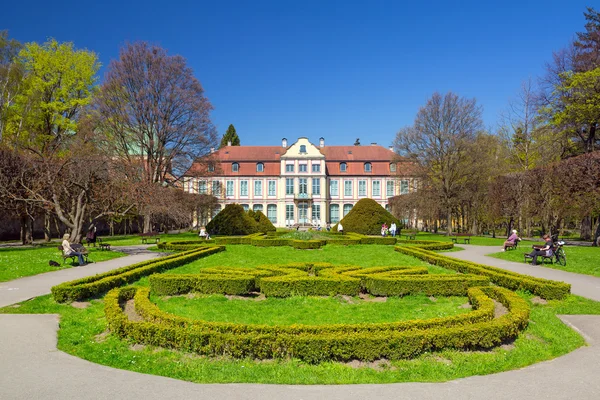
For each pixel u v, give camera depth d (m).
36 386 5.11
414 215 40.00
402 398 4.86
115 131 32.59
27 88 30.94
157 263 14.38
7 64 29.69
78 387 5.10
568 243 28.52
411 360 6.16
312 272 14.13
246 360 6.08
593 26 32.84
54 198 20.89
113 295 8.71
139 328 6.72
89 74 33.56
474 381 5.45
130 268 13.38
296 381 5.38
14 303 9.43
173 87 34.16
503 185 35.94
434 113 38.41
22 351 6.42
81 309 9.18
